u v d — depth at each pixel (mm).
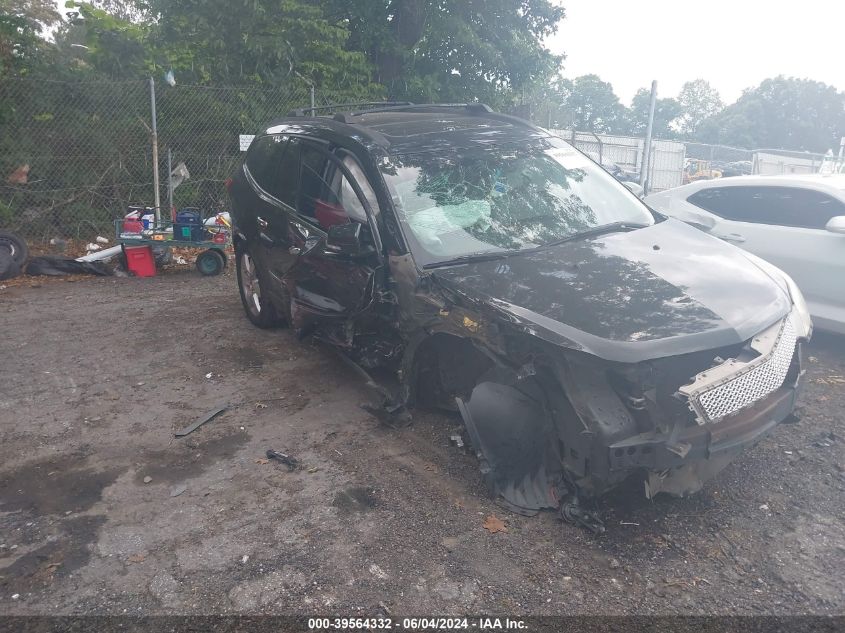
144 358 6086
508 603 2975
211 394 5273
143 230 9297
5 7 11258
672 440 3109
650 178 20641
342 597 3043
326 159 5086
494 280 3799
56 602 3062
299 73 12914
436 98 16219
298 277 5062
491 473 3639
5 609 3023
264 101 11922
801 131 72875
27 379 5645
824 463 3994
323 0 15203
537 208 4543
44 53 10906
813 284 5797
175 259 10227
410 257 4125
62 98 10555
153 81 10695
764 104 73625
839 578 3049
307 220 5152
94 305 7855
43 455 4402
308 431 4609
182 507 3785
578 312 3396
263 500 3822
